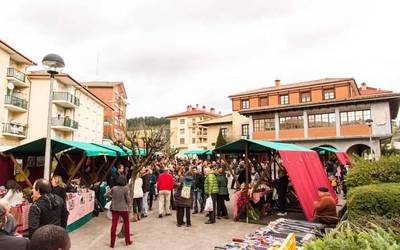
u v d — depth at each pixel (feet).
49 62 25.48
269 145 34.19
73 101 119.24
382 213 16.24
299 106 103.55
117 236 26.35
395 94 87.86
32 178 40.68
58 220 15.37
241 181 39.29
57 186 21.56
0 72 92.27
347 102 94.99
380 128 91.04
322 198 24.84
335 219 23.50
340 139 98.07
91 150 34.60
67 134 122.21
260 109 112.16
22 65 105.91
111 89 197.98
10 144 99.60
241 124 134.92
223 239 25.68
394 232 13.97
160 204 35.58
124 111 235.20
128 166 50.88
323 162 71.72
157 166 49.55
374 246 10.08
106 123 193.06
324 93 120.26
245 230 28.84
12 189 24.27
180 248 23.21
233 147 39.68
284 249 10.05
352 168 24.20
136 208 33.53
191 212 39.11
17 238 9.01
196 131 254.27
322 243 10.79
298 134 105.60
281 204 36.78
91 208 34.32
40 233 6.55
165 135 61.31
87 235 26.86
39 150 36.09
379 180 21.58
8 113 101.91
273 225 19.49
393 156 23.63
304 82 134.82
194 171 39.60
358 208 16.93
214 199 31.94
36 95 110.22
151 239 25.68
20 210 22.52
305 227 19.12
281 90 128.47
